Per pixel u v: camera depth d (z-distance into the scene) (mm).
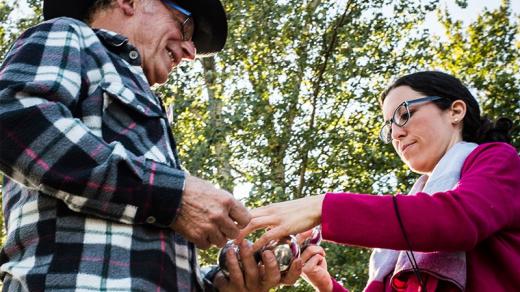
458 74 13531
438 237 2264
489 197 2330
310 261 2764
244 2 10664
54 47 2131
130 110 2158
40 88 1998
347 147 11094
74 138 1955
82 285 1896
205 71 10805
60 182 1914
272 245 2393
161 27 2594
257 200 9805
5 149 1938
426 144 2658
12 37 10438
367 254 9703
